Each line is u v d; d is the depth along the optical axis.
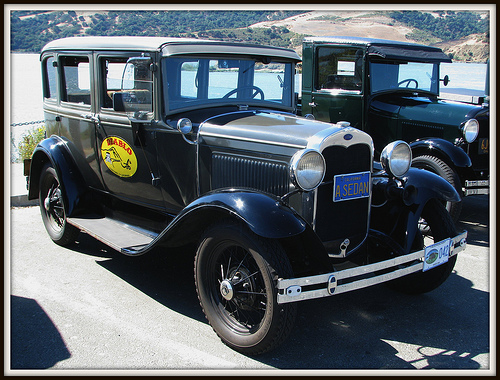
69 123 4.80
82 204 4.71
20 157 8.48
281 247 2.85
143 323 3.39
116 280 4.14
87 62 4.44
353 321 3.48
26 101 14.59
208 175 3.65
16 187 6.79
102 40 4.28
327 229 3.29
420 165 5.72
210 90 4.04
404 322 3.46
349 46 6.46
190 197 3.84
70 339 3.15
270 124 3.51
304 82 7.18
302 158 2.89
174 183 3.91
